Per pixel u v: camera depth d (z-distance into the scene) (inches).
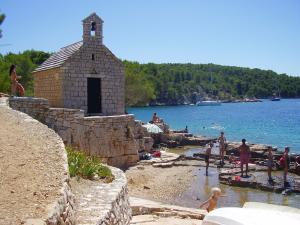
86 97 1088.8
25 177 297.9
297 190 857.5
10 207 246.7
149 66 7017.7
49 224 237.5
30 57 3385.8
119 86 1154.0
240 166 1082.7
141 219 517.3
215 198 506.6
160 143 1638.8
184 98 7480.3
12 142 381.7
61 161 347.6
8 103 796.0
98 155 941.8
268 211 224.5
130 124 1045.2
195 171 1069.1
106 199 385.7
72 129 884.0
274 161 1119.6
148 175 964.6
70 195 309.6
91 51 1098.1
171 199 784.3
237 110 5310.0
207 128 2642.7
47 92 1153.4
